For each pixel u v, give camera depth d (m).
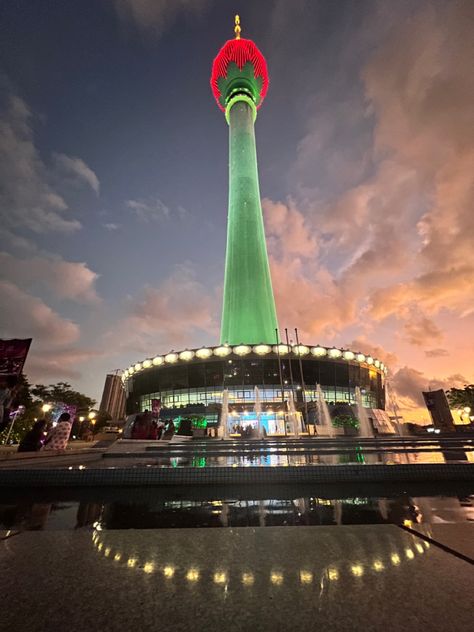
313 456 11.11
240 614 1.77
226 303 70.81
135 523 4.05
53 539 3.10
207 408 50.69
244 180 78.75
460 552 2.58
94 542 2.99
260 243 73.81
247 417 49.72
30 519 4.28
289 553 2.64
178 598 1.95
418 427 51.56
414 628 1.61
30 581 2.18
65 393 51.12
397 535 3.04
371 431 49.41
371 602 1.86
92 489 6.46
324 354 56.66
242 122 84.56
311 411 49.66
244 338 65.44
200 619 1.73
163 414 53.28
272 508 4.75
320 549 2.71
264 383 53.66
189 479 6.86
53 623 1.69
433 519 3.98
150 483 6.82
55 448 11.13
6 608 1.84
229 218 78.00
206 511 4.64
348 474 6.90
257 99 95.06
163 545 2.89
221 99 94.94
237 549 2.76
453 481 6.87
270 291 71.69
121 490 6.35
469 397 54.38
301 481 6.80
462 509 4.51
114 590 2.05
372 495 5.56
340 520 4.00
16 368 14.49
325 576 2.20
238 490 6.20
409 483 6.63
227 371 54.47
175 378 57.19
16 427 27.62
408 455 10.79
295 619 1.71
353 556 2.54
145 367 60.94
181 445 15.85
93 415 49.28
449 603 1.83
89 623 1.70
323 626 1.64
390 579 2.13
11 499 5.61
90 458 11.53
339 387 57.03
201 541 2.99
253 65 90.75
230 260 73.31
